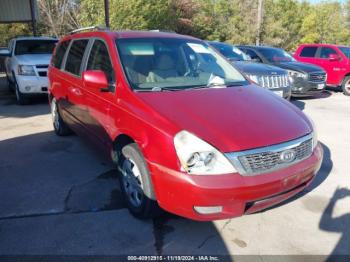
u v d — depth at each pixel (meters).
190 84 3.92
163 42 4.39
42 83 8.88
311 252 3.07
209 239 3.23
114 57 3.96
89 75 3.76
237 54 9.80
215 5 35.66
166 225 3.43
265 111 3.44
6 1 17.52
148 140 3.10
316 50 13.17
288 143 3.09
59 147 5.70
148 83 3.76
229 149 2.85
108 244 3.13
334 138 6.53
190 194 2.80
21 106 9.18
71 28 24.20
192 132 2.91
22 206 3.77
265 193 2.92
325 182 4.48
